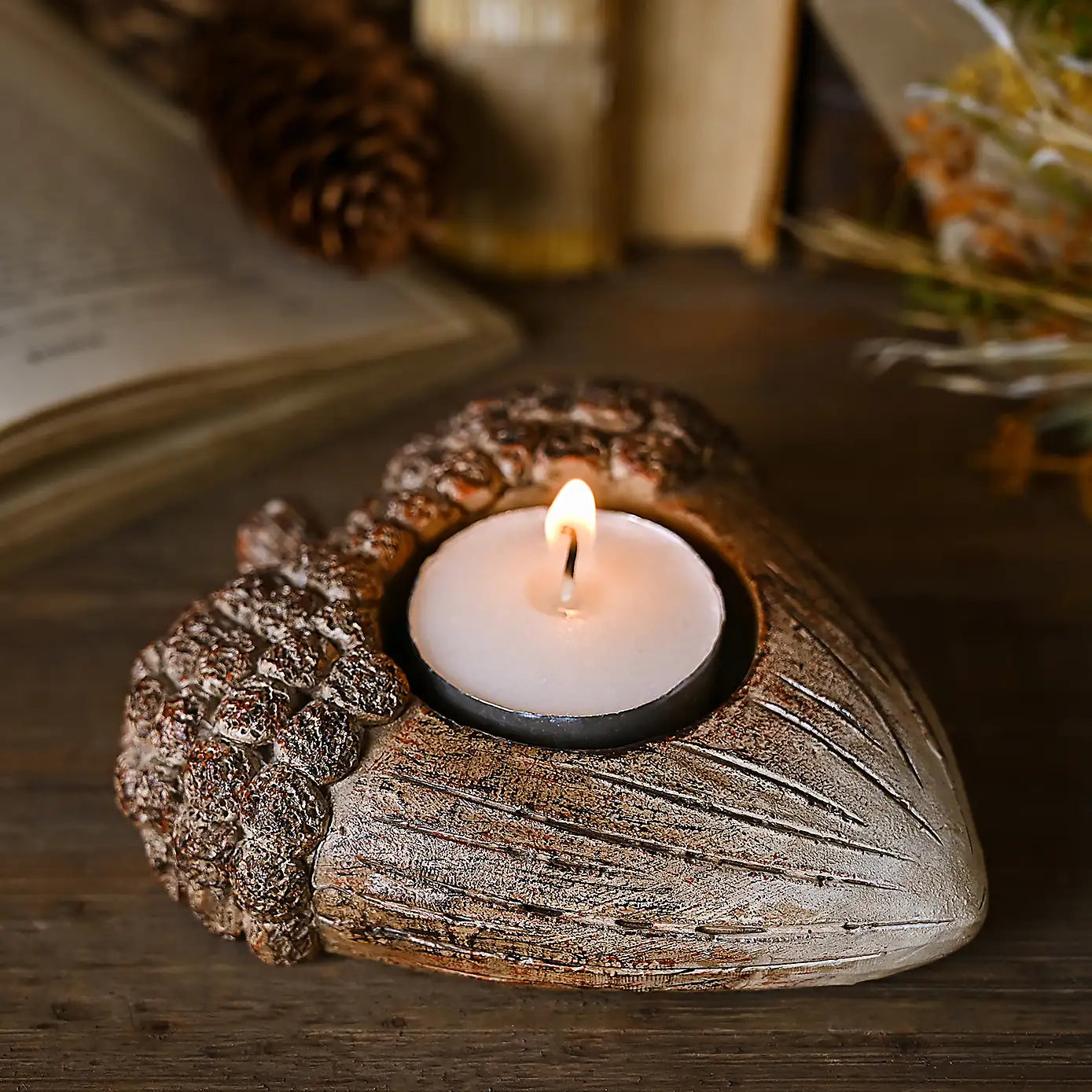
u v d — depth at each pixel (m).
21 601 0.36
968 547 0.37
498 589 0.30
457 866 0.28
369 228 0.41
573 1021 0.29
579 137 0.43
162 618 0.36
